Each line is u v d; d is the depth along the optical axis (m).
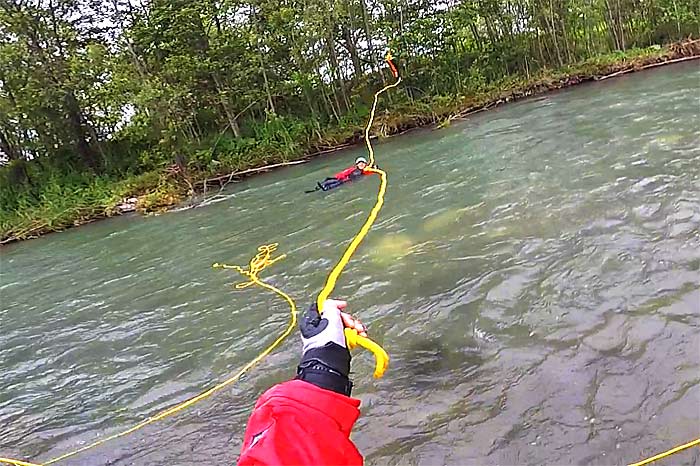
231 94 20.67
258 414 1.46
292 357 5.18
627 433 3.34
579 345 4.25
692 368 3.72
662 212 6.21
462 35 23.22
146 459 4.21
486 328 4.80
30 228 16.30
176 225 12.77
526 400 3.82
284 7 20.45
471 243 6.75
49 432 4.93
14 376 6.33
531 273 5.55
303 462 1.34
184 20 19.80
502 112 18.08
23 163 21.25
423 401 4.07
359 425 3.96
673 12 23.39
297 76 21.22
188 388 5.10
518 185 8.72
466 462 3.43
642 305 4.55
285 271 7.49
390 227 8.16
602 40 23.81
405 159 13.61
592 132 11.32
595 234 6.07
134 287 8.63
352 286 6.35
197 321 6.59
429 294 5.67
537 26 23.02
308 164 17.41
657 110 11.96
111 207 16.67
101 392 5.44
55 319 8.04
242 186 16.08
